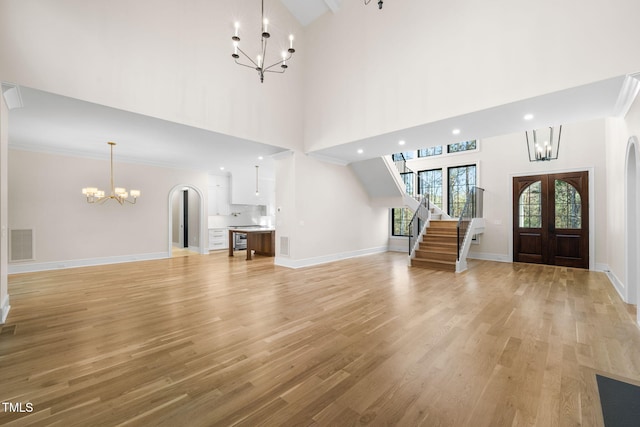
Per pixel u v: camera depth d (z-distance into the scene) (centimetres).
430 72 452
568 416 169
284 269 632
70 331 293
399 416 169
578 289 462
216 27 505
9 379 207
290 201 659
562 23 337
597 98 357
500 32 383
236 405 180
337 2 584
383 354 246
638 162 321
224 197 1005
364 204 875
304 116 669
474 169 820
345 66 579
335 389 196
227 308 367
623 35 301
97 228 670
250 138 556
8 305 350
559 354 245
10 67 314
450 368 223
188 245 1026
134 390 195
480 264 698
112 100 387
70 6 356
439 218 842
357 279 534
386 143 582
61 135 515
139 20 415
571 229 648
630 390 193
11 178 560
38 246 590
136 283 496
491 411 173
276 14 606
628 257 394
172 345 263
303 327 305
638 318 310
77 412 173
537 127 472
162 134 512
